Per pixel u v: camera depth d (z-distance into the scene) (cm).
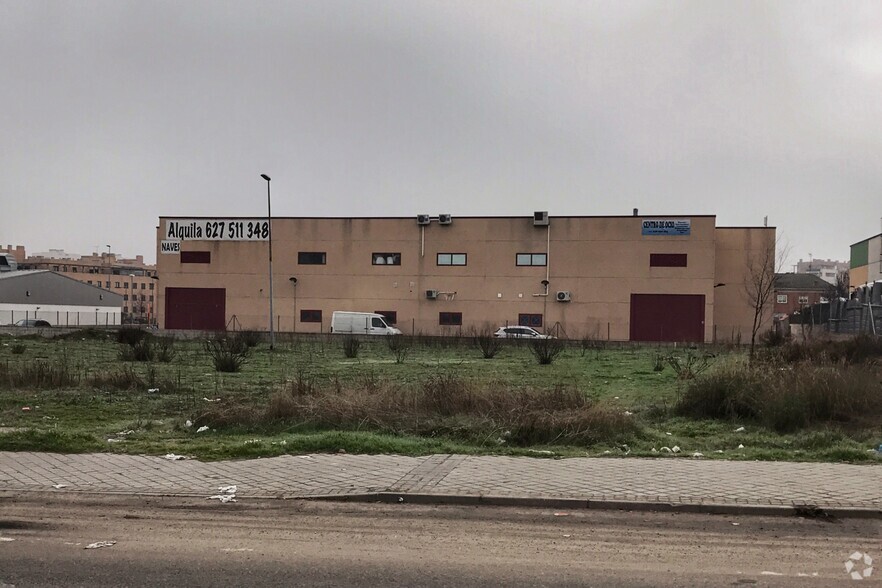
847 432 1001
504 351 3034
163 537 566
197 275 5512
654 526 606
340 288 5356
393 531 588
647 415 1176
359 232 5338
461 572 490
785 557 524
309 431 1005
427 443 924
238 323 5447
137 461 824
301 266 5403
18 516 622
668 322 4903
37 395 1362
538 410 1028
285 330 5400
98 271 13125
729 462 830
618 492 693
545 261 5088
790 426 1041
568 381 1720
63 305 8900
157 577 475
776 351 2144
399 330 5084
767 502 657
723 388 1166
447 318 5219
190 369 2019
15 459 832
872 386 1133
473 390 1116
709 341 4728
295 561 511
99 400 1313
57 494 693
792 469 795
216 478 750
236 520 616
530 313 5103
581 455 869
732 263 5075
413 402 1083
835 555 529
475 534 581
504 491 695
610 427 984
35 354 2528
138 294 13625
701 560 518
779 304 10656
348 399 1085
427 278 5247
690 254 4872
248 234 5456
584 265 5028
